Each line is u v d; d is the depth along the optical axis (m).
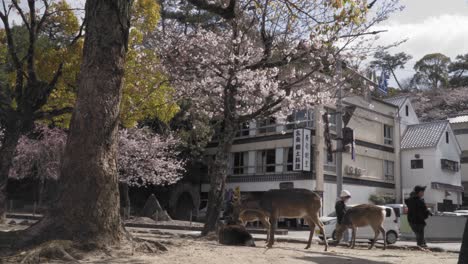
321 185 32.34
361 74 20.19
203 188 41.00
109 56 8.78
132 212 37.47
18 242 7.90
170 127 34.53
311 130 32.56
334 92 19.92
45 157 31.30
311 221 12.50
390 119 40.44
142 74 19.34
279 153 35.47
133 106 19.50
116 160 8.77
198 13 23.53
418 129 42.25
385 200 36.56
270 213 12.34
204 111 21.09
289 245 13.87
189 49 18.94
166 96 20.17
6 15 17.67
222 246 11.24
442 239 23.91
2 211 17.00
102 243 7.99
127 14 9.16
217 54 18.27
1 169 17.11
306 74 18.11
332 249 12.91
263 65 17.08
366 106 36.16
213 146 40.94
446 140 41.16
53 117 20.19
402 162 40.50
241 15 16.89
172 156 35.16
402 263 9.42
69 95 19.20
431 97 66.38
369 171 37.50
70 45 18.45
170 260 7.70
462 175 48.25
